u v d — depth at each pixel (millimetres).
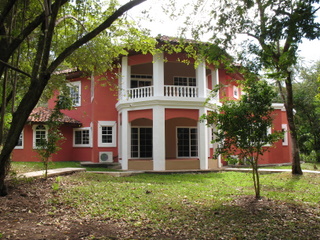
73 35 12070
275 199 8289
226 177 13562
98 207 7473
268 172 15117
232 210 7172
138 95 16484
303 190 10000
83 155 20594
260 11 7379
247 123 8070
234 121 8062
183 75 19875
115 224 6195
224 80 19688
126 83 16906
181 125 19062
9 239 5156
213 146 18062
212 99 17234
